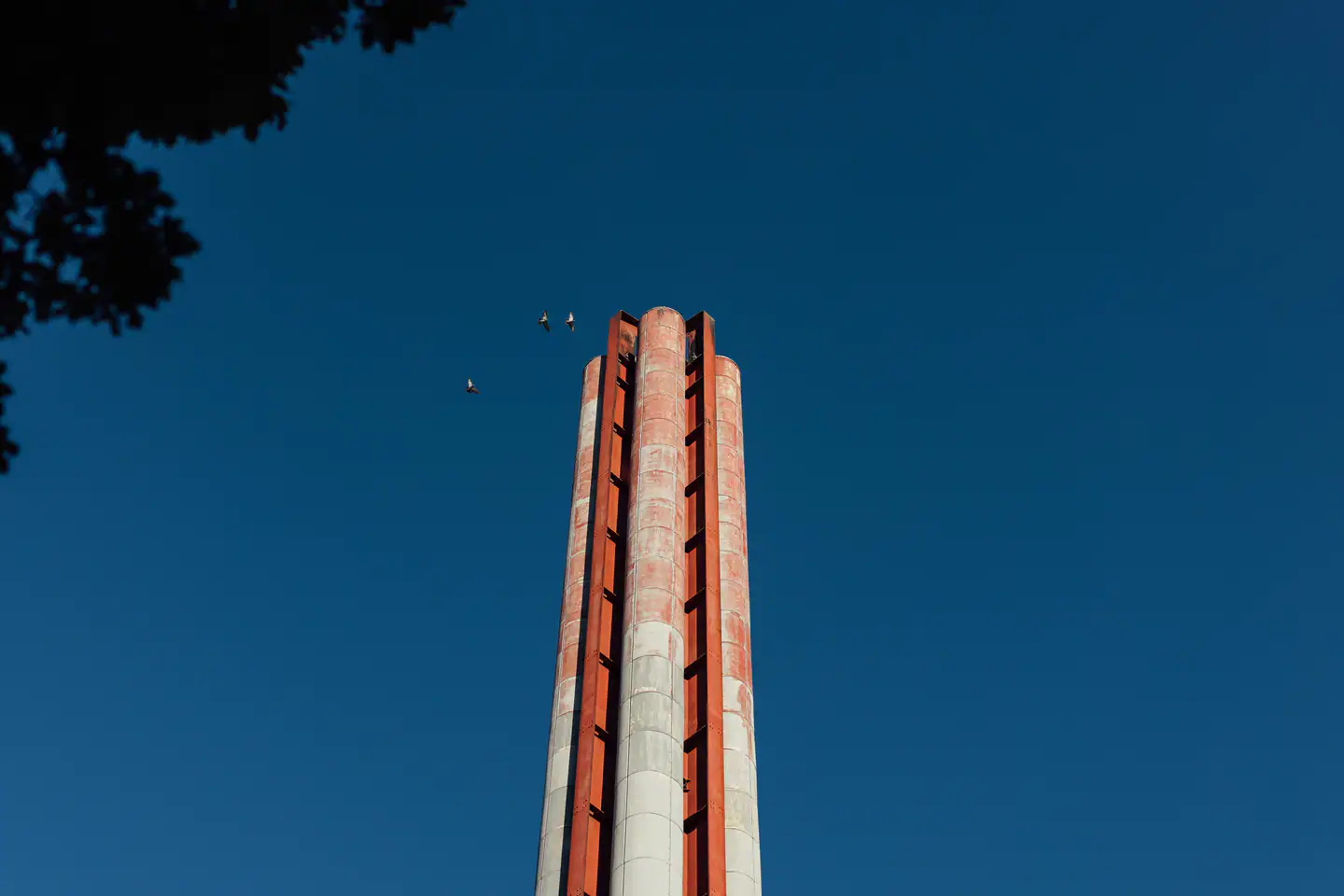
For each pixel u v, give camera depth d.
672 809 36.22
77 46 13.45
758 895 36.81
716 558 43.03
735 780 38.94
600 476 45.81
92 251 13.88
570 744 40.31
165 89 13.99
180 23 14.09
